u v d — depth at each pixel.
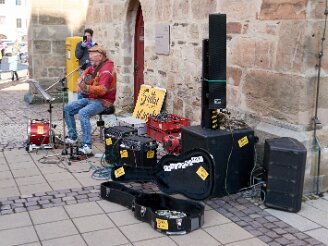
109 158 6.11
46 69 11.16
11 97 12.12
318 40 4.84
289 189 4.57
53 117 9.38
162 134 6.89
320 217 4.50
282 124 5.18
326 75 4.96
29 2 11.00
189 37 7.07
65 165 6.09
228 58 6.06
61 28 11.20
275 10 5.15
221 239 4.02
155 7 8.04
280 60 5.14
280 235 4.11
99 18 10.69
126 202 4.67
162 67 8.01
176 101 7.61
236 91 5.95
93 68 6.82
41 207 4.68
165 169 4.93
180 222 4.07
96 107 6.61
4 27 56.97
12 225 4.26
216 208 4.72
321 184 5.14
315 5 4.73
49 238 4.01
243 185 5.16
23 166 6.04
